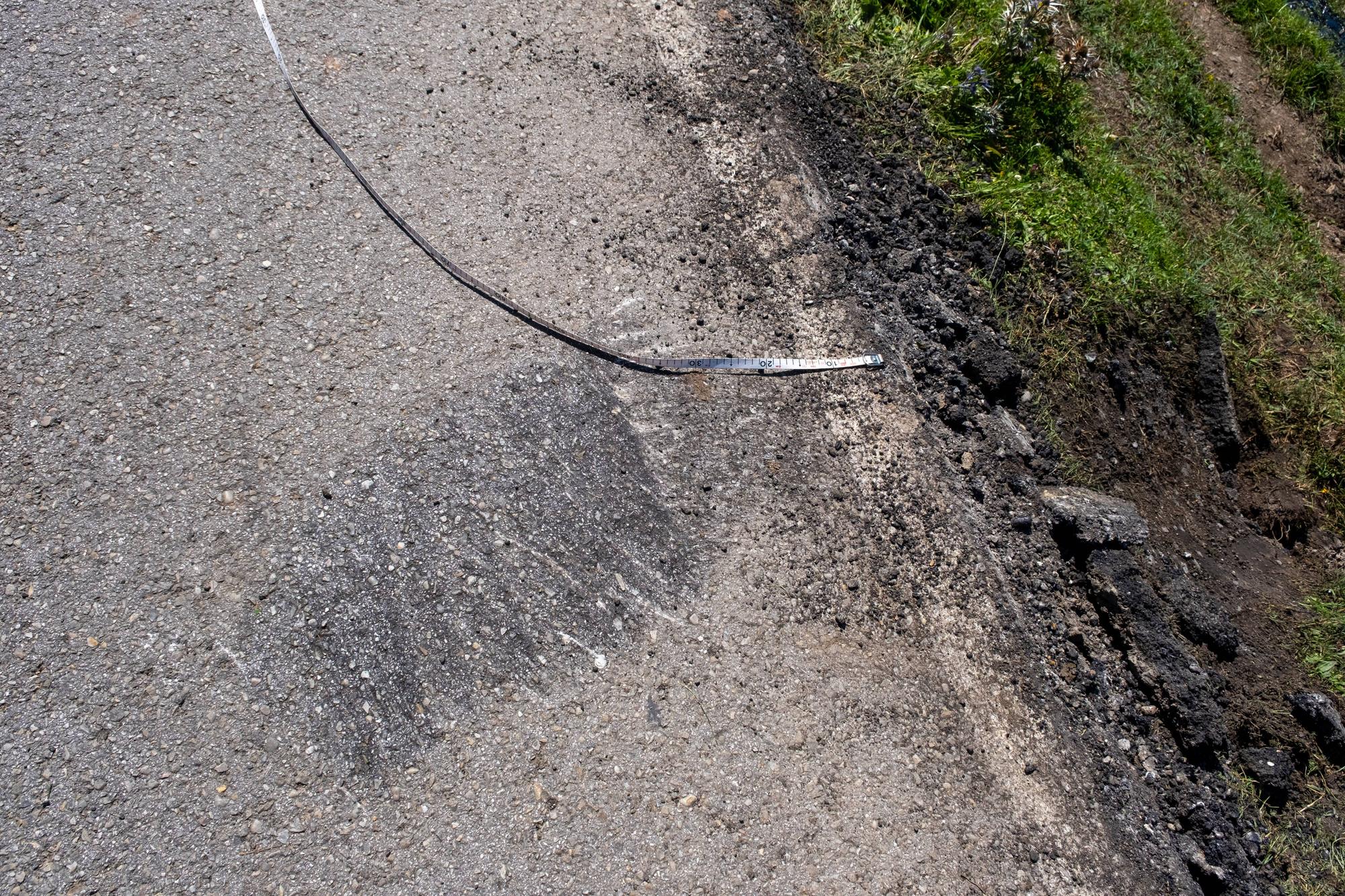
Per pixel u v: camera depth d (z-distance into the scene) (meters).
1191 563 4.51
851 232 3.97
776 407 3.42
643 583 3.00
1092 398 4.50
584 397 3.27
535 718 2.75
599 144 3.82
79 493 2.83
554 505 3.06
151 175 3.32
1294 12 8.08
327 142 3.53
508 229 3.54
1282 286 5.99
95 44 3.49
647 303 3.52
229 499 2.89
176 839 2.45
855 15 4.58
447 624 2.82
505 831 2.59
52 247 3.14
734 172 3.93
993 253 4.34
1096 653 3.52
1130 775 3.22
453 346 3.26
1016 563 3.47
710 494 3.20
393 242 3.40
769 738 2.83
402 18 3.88
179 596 2.74
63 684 2.58
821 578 3.14
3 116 3.30
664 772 2.73
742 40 4.27
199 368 3.06
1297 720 4.02
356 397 3.12
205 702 2.62
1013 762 3.01
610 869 2.59
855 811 2.78
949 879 2.76
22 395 2.92
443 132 3.67
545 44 4.00
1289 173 7.04
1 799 2.42
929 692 3.04
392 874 2.49
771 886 2.64
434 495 3.00
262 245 3.29
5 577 2.68
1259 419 5.31
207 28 3.62
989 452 3.72
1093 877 2.90
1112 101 6.21
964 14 4.93
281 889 2.44
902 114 4.44
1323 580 4.97
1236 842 3.31
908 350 3.75
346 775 2.59
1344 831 3.77
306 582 2.81
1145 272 4.98
